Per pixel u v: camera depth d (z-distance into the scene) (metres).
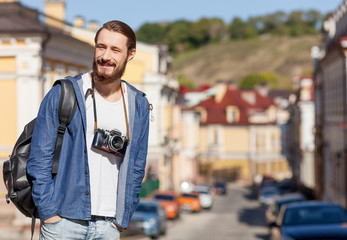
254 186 80.94
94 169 3.25
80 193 3.16
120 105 3.35
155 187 37.44
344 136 30.81
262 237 26.45
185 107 64.56
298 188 59.75
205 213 43.69
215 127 85.12
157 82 42.50
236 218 39.25
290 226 13.94
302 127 58.16
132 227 23.41
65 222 3.14
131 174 3.35
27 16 24.36
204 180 82.75
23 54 22.72
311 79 59.00
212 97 88.94
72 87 3.19
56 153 3.15
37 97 22.75
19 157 3.21
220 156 84.69
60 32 25.41
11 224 11.12
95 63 3.20
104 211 3.26
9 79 22.86
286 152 80.62
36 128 3.15
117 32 3.17
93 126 3.24
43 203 3.06
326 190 41.38
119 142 3.24
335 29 38.47
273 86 183.50
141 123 3.42
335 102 35.06
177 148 53.97
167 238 26.83
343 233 13.00
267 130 86.94
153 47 43.00
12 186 3.18
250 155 83.94
